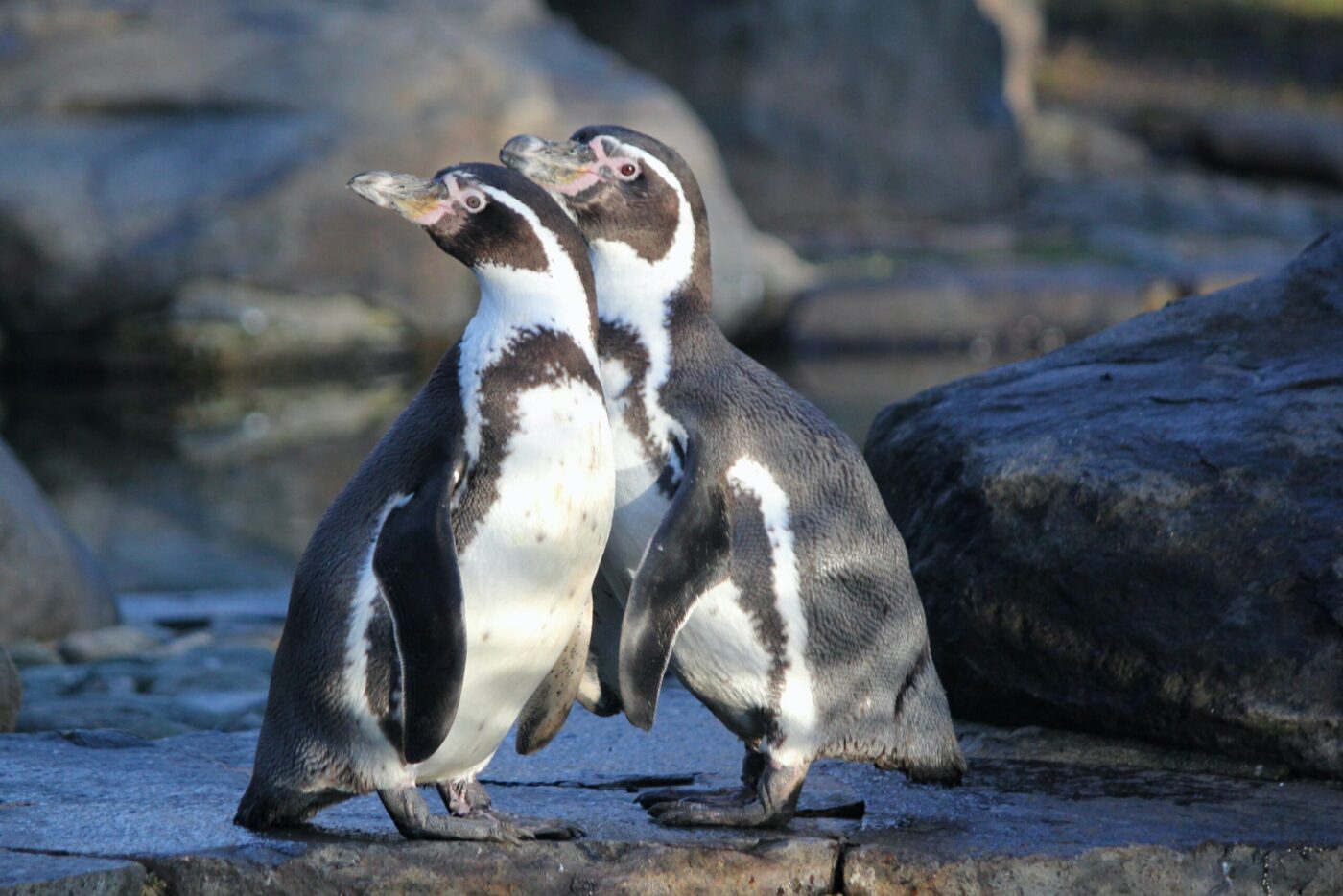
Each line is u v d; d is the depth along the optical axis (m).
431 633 12.69
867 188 86.75
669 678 21.89
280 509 39.91
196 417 53.81
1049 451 18.50
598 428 13.65
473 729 13.71
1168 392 18.97
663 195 14.62
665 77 85.75
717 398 14.23
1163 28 125.81
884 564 14.58
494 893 13.66
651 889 13.77
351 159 62.16
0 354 61.19
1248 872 14.33
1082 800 15.73
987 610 18.50
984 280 67.25
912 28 86.06
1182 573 17.34
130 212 60.38
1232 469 17.56
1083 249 79.12
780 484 14.16
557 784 16.41
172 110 63.19
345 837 14.01
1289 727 16.47
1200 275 67.00
